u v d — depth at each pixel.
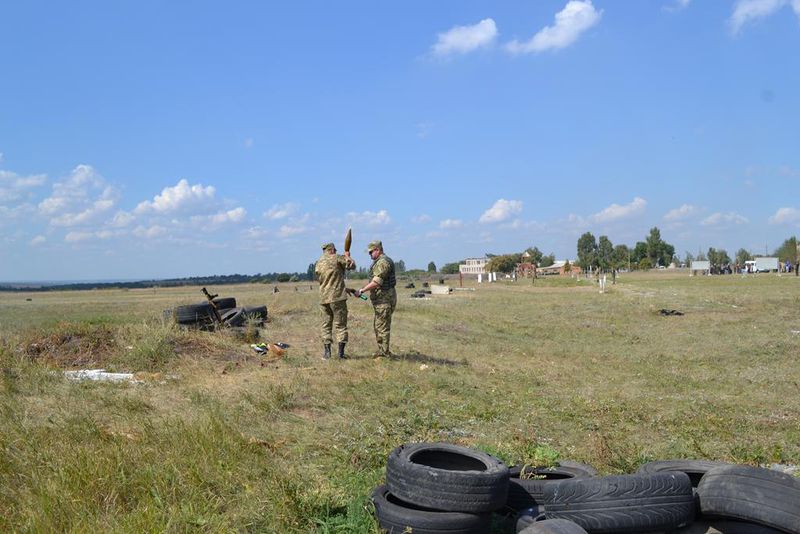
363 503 4.96
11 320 23.66
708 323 23.59
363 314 20.47
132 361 10.89
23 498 4.70
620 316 26.44
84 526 4.29
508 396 10.23
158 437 6.23
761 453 7.16
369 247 12.52
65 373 9.89
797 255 103.00
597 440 7.35
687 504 4.45
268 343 13.44
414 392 9.70
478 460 4.99
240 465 5.69
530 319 25.58
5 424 6.56
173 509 4.63
